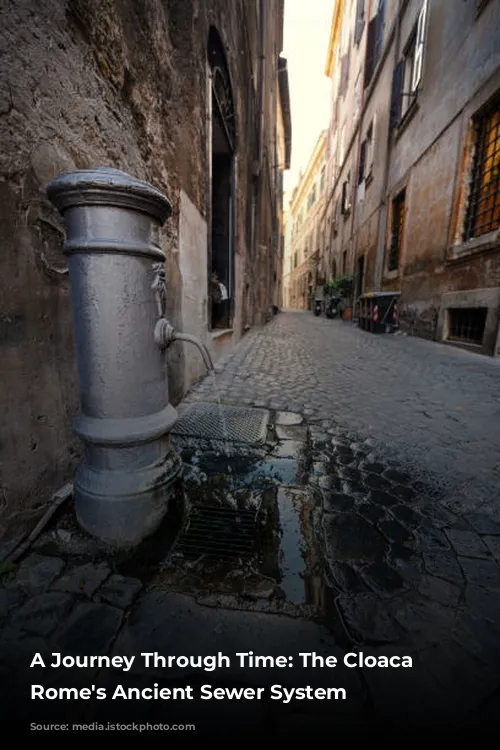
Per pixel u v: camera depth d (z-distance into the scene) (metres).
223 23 4.67
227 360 5.52
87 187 1.22
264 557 1.40
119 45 2.03
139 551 1.41
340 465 2.20
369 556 1.42
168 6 2.88
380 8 12.17
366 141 14.01
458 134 6.67
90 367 1.39
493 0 5.51
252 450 2.39
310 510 1.73
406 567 1.37
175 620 1.11
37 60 1.36
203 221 4.24
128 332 1.38
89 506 1.43
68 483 1.70
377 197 12.26
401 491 1.91
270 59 13.00
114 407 1.41
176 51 3.13
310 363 5.44
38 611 1.12
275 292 25.42
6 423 1.31
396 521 1.66
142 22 2.35
